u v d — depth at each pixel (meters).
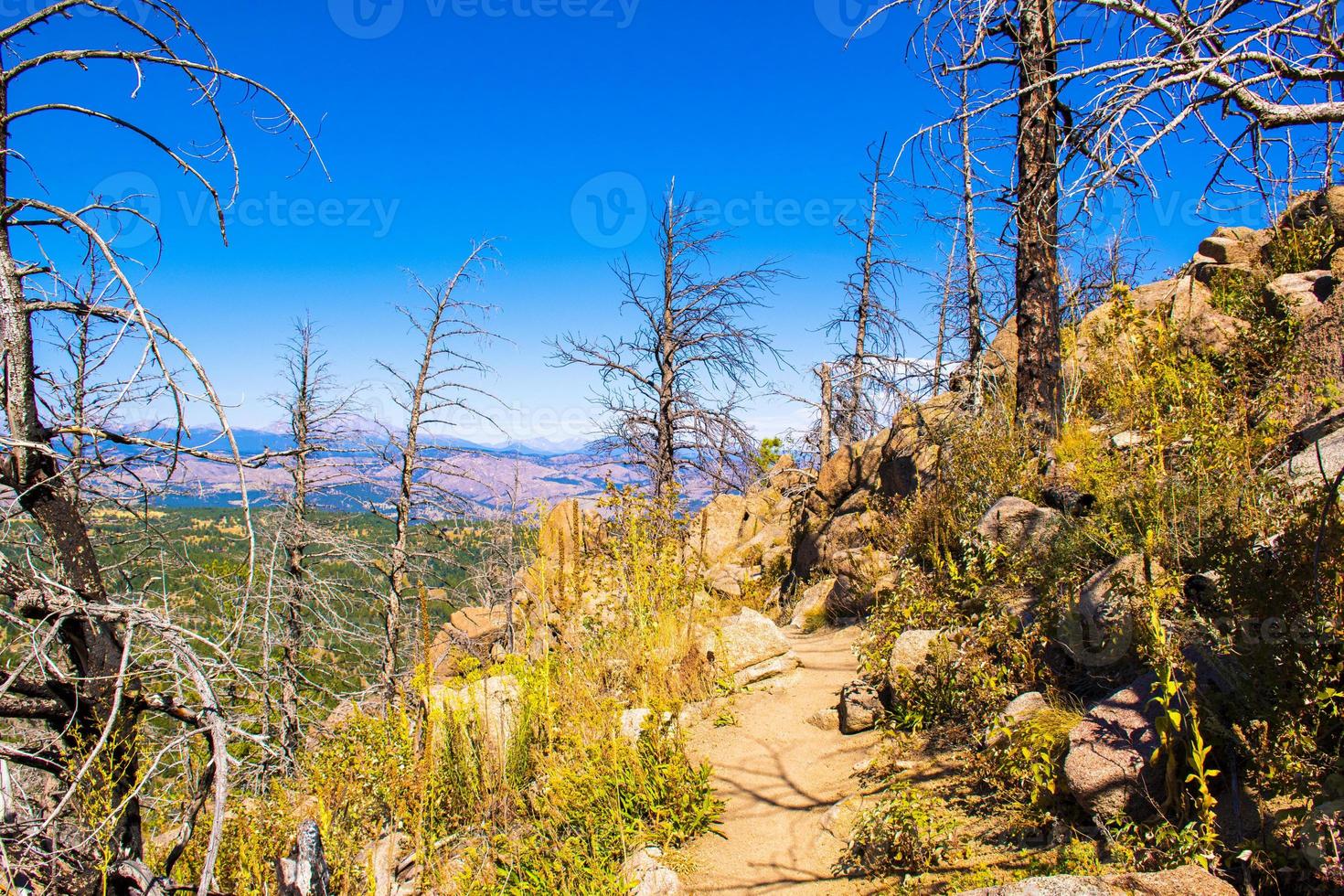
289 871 4.04
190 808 3.06
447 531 16.19
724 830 5.45
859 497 13.73
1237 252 11.34
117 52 3.24
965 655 5.95
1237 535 4.49
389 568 15.58
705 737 7.03
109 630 3.24
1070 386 10.41
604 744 5.93
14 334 3.14
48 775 3.43
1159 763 3.81
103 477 3.50
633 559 8.89
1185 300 10.37
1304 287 8.49
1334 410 6.27
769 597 13.75
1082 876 3.16
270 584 2.80
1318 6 2.62
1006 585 6.94
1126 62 3.04
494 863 5.29
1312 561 3.64
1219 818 3.47
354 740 6.14
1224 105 3.14
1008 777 4.66
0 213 3.11
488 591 13.71
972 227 17.31
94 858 2.99
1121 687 4.73
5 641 3.07
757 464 23.02
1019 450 9.67
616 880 4.77
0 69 3.18
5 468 3.18
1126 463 6.36
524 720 6.38
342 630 15.23
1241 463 5.46
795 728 6.95
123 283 2.74
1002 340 14.78
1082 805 3.98
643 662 7.84
